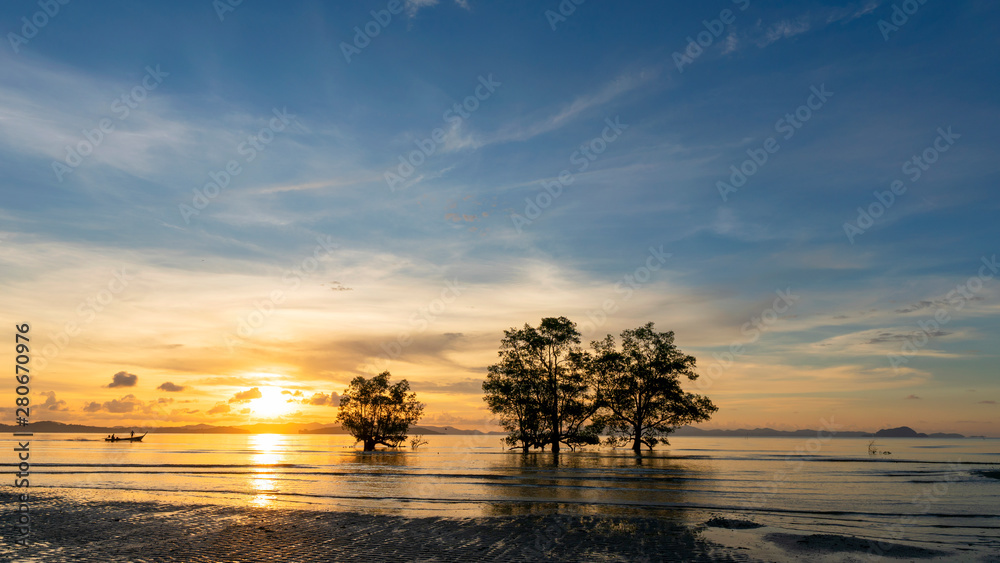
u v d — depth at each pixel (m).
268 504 26.39
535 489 33.25
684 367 74.50
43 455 77.50
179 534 18.84
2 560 15.16
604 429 76.50
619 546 17.08
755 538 18.34
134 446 131.25
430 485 35.72
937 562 15.32
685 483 37.12
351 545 17.12
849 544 17.19
